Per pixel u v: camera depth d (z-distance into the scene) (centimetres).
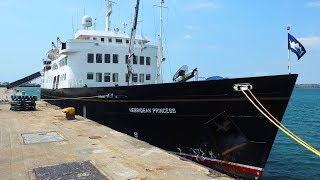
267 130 1080
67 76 1992
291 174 1495
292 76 991
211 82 1144
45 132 1290
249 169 1144
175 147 1317
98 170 747
